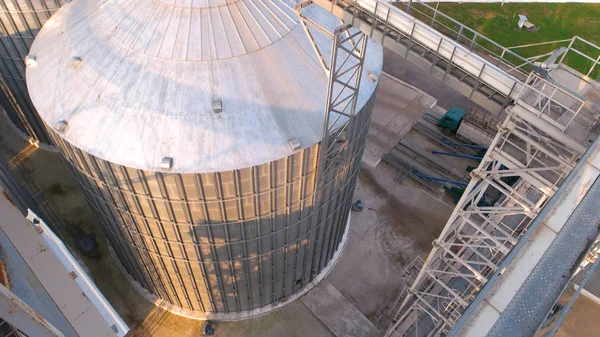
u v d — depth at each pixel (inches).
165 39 873.5
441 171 1733.5
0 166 1254.3
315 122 874.8
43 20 1402.6
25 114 1638.8
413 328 1233.4
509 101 889.5
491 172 846.5
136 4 918.4
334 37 696.4
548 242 552.7
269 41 897.5
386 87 2034.9
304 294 1370.6
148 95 844.6
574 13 2694.4
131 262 1225.4
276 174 877.2
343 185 1118.4
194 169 805.9
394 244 1526.8
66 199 1588.3
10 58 1470.2
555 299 498.0
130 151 815.7
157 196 884.0
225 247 1026.7
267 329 1305.4
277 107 860.0
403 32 964.6
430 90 2140.7
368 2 968.3
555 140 815.7
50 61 960.9
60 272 483.5
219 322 1314.0
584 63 2332.7
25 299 450.0
